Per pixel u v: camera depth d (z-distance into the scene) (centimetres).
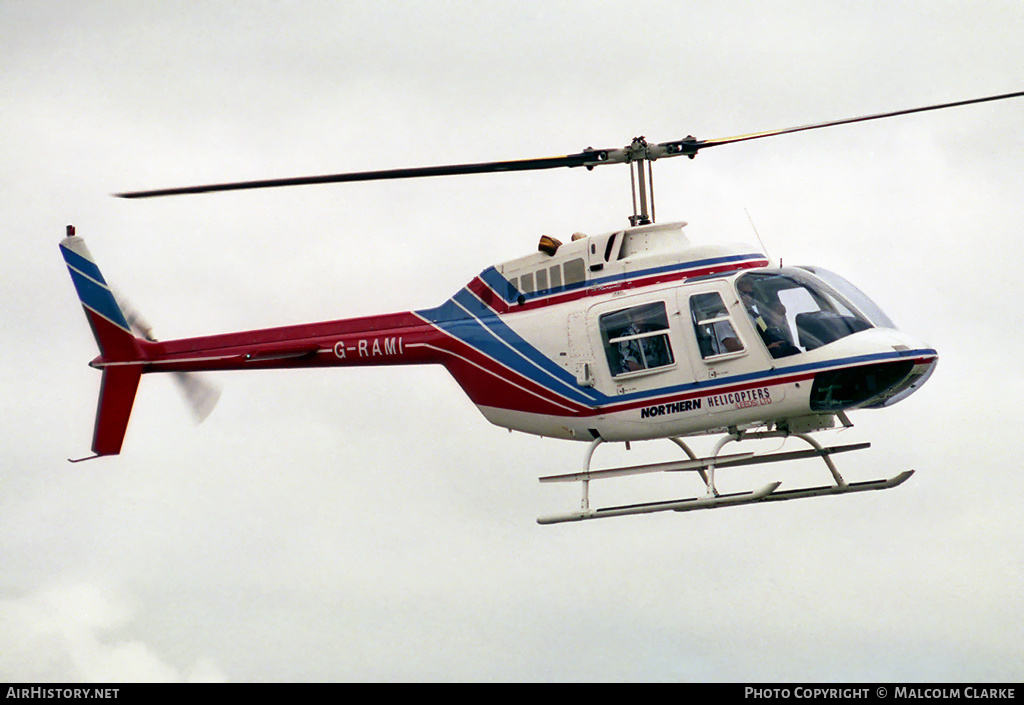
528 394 6731
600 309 6456
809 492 6359
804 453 6391
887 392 6009
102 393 8238
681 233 6538
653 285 6388
